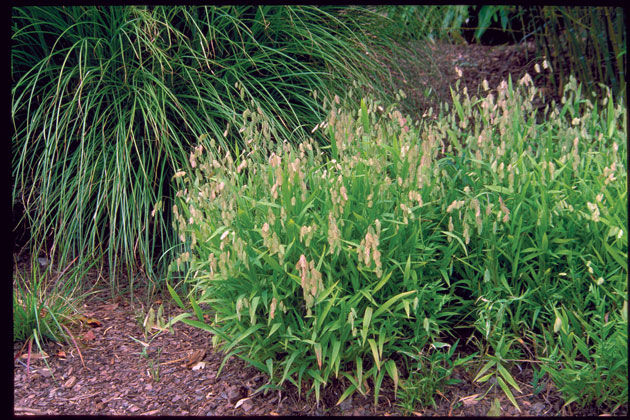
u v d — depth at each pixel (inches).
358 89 126.0
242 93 92.1
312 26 124.3
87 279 110.7
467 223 74.0
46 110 113.3
